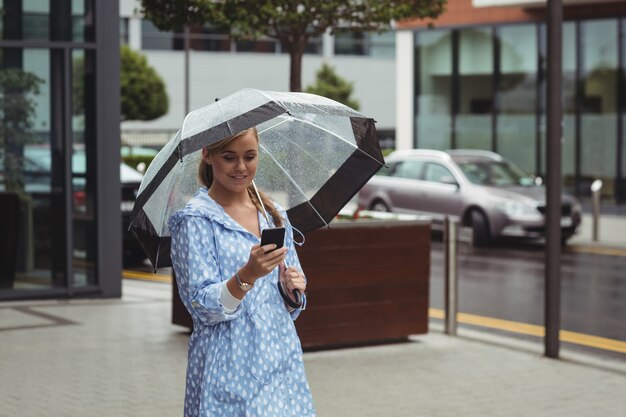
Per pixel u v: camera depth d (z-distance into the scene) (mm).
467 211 19094
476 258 16969
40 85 11781
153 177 4043
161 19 11852
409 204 20219
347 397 7484
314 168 4512
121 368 8398
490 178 19641
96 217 11953
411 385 7879
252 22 11562
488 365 8617
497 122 28125
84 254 11992
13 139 11789
